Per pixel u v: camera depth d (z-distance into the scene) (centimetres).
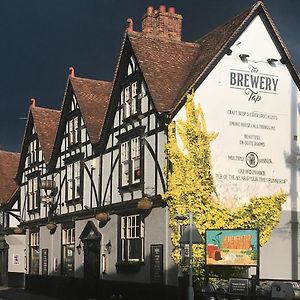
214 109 1955
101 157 2375
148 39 2152
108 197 2284
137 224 2084
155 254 1930
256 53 2048
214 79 1969
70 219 2620
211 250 1756
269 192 2006
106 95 2681
